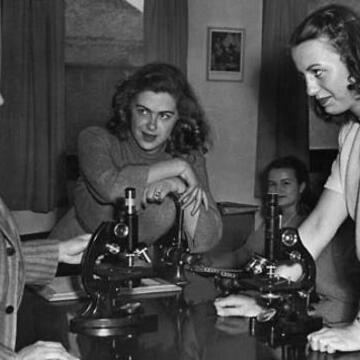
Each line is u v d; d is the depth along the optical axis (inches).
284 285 81.6
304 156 226.2
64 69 208.7
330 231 89.1
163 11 219.6
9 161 200.7
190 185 117.9
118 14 217.2
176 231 113.7
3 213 74.9
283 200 148.9
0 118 198.4
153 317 86.4
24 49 199.5
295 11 225.9
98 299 82.4
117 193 116.3
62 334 80.1
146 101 117.1
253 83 239.6
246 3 237.3
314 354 73.5
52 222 213.8
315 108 85.7
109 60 217.6
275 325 82.4
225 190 240.2
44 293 96.5
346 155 85.4
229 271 107.1
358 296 120.2
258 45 239.5
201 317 87.3
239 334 80.3
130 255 86.5
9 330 72.1
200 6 232.4
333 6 75.9
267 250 84.5
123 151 123.9
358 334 75.6
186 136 127.3
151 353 73.7
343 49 72.7
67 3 210.5
